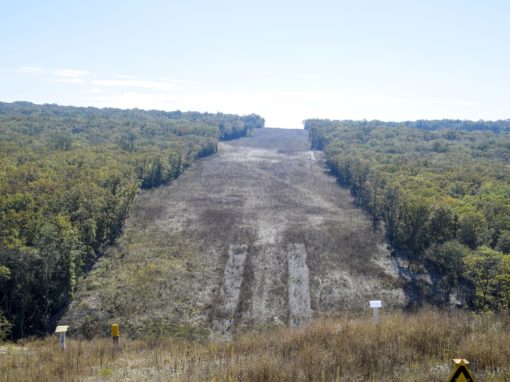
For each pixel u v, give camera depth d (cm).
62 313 3656
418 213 4969
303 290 4162
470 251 4281
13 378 1727
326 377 1473
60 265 3734
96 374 1798
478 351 1583
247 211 6994
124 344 2498
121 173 6544
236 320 3581
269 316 3659
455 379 1097
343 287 4238
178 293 4006
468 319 2286
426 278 4488
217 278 4384
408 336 1844
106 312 3647
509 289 3297
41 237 3700
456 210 5016
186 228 5969
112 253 4906
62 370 1859
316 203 7694
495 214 5034
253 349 2002
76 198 4812
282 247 5297
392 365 1588
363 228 6147
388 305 3900
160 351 2206
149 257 4828
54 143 8462
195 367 1755
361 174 8112
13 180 4997
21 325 3378
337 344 1861
